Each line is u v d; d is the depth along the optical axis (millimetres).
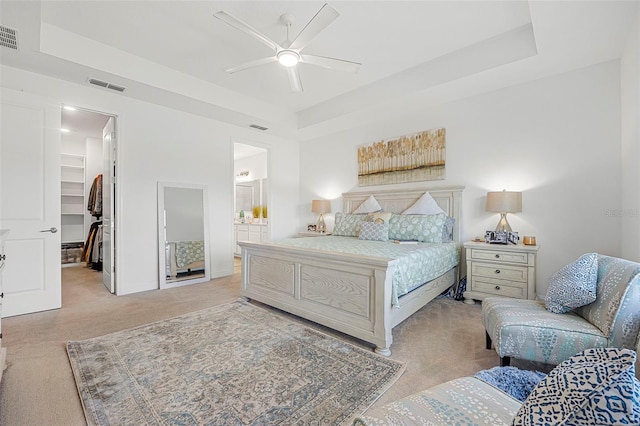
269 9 2404
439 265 2957
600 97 2785
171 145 3951
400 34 2742
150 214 3760
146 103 3715
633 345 1427
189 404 1508
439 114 3857
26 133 2814
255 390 1627
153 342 2205
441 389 1047
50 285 2938
